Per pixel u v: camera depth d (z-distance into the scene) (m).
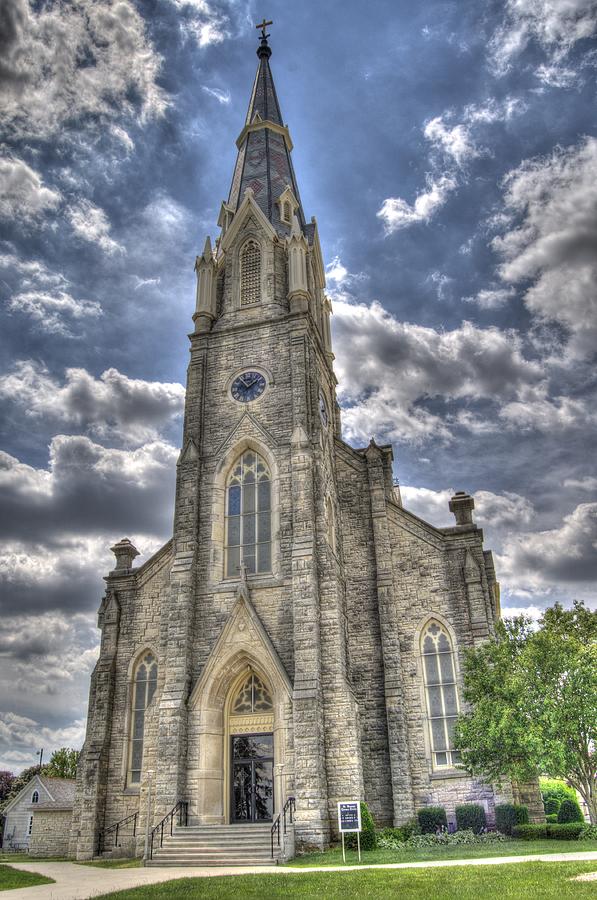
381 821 34.09
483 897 15.38
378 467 41.44
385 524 39.84
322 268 52.56
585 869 18.44
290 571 35.72
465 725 30.88
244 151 53.78
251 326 42.84
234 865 27.09
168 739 33.09
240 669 34.69
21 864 32.91
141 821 33.47
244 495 39.06
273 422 39.72
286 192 49.81
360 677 37.12
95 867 29.80
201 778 32.50
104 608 42.12
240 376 41.81
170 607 36.22
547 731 27.89
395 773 34.28
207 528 38.22
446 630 37.38
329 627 34.12
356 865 24.48
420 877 19.02
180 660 34.84
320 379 43.84
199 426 41.06
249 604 34.81
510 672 30.20
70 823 43.62
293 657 33.84
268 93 57.16
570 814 40.22
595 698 27.45
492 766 30.62
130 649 40.72
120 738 38.78
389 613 37.62
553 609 31.80
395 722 35.19
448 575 38.31
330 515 39.22
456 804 33.97
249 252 46.00
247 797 33.00
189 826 31.03
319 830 29.38
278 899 16.78
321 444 39.34
